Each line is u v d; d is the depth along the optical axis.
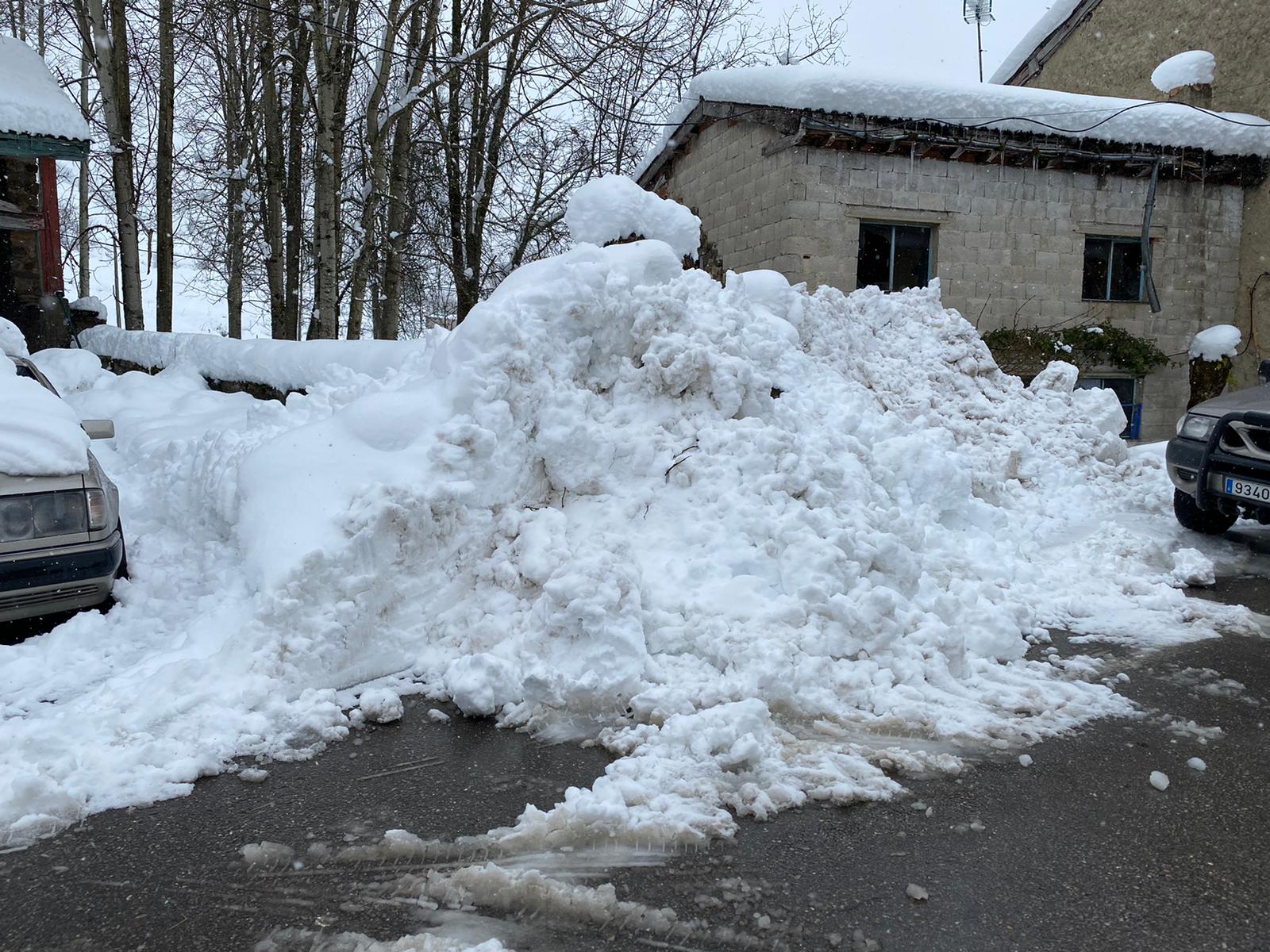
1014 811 3.07
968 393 8.81
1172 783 3.28
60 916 2.50
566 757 3.42
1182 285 15.01
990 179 14.05
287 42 16.31
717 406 5.17
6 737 3.28
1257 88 14.96
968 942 2.39
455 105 17.58
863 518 4.83
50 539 4.35
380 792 3.17
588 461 4.83
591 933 2.44
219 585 4.71
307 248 22.66
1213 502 6.86
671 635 4.10
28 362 6.21
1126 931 2.44
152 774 3.20
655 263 5.71
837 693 3.87
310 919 2.50
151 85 21.64
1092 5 18.05
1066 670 4.36
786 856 2.79
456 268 18.14
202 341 11.66
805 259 13.52
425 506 4.34
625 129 18.50
